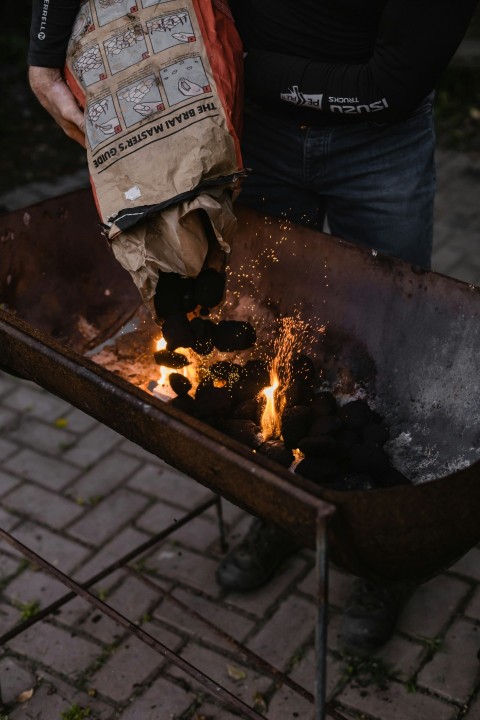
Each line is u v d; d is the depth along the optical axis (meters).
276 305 1.91
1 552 2.37
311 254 1.81
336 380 1.83
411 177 1.90
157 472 2.64
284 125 1.91
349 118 1.83
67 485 2.60
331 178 1.94
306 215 2.08
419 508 1.17
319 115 1.85
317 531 1.15
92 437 2.80
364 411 1.69
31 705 1.95
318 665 1.28
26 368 1.58
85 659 2.05
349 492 1.16
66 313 2.00
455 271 3.58
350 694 1.92
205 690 1.96
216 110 1.60
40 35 1.75
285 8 1.78
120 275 2.04
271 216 1.84
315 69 1.73
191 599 2.20
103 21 1.67
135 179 1.59
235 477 1.25
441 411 1.65
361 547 1.22
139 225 1.57
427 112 1.89
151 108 1.60
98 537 2.41
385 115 1.69
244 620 2.13
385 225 1.95
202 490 2.57
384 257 1.69
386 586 1.37
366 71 1.64
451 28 1.52
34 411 2.93
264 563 2.19
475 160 4.58
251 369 1.79
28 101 5.31
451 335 1.63
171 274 1.64
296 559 2.31
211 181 1.57
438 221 3.99
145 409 1.31
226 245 1.57
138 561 2.33
